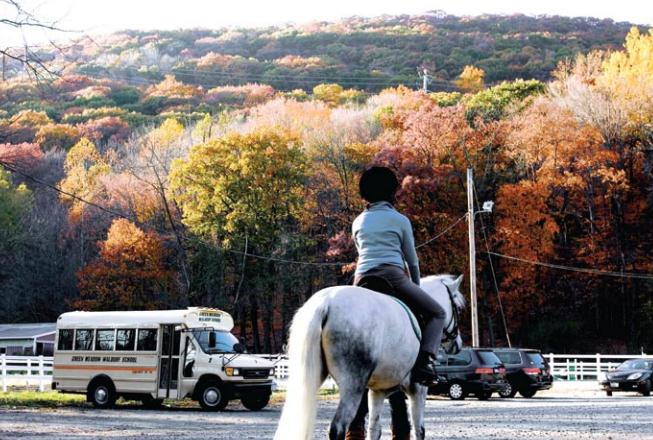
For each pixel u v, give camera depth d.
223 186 57.94
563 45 118.69
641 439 13.50
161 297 60.62
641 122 62.66
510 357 33.16
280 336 63.59
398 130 65.62
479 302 59.03
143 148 68.38
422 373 8.12
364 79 115.19
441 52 123.44
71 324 27.11
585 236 61.84
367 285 8.32
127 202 65.94
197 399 24.73
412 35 133.12
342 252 57.88
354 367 7.39
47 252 68.94
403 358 7.89
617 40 118.81
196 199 60.00
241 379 24.41
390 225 8.48
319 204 63.25
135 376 25.59
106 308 60.25
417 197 58.34
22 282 67.94
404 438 10.01
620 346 60.59
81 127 83.25
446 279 10.16
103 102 96.31
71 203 70.62
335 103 96.50
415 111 64.31
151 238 60.59
